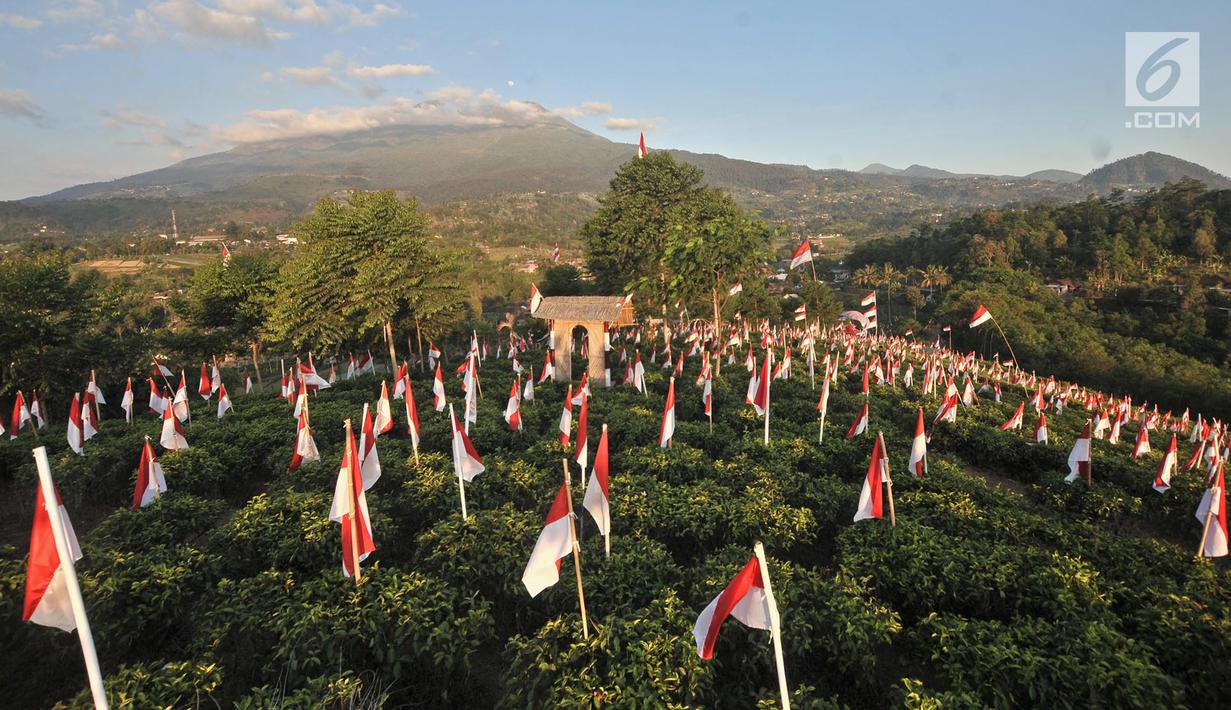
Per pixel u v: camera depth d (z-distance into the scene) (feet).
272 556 36.65
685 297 133.18
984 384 135.13
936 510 44.86
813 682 30.12
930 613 31.68
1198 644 29.68
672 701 25.20
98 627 29.89
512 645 29.14
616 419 69.31
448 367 134.82
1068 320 280.10
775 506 43.65
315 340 106.11
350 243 103.14
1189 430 118.93
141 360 110.32
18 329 89.15
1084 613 32.01
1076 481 55.77
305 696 24.36
